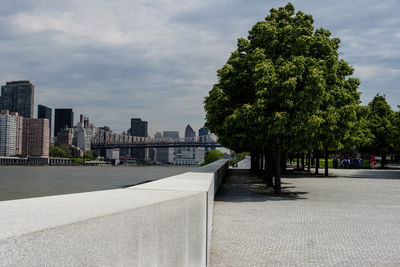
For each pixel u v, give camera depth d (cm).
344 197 1578
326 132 1652
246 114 1548
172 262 319
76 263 172
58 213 200
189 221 386
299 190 1873
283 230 891
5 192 6334
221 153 10806
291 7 1856
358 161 4578
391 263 628
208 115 1908
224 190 1867
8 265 132
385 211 1199
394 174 3253
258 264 617
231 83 1720
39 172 14425
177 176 990
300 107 1491
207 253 580
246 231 877
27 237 142
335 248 725
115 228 210
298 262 630
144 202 276
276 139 1653
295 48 1644
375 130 4284
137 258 240
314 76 1457
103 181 9050
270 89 1506
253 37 1873
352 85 2406
